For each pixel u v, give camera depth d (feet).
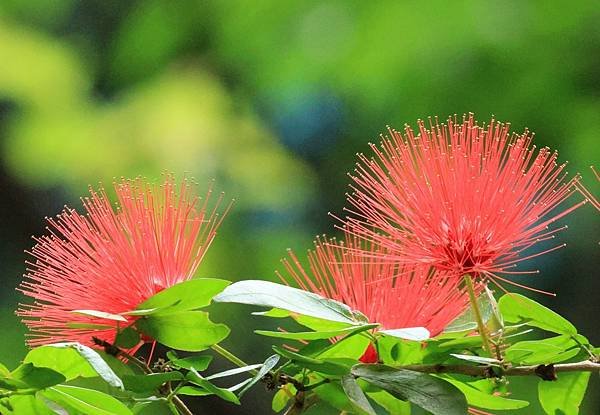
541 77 6.27
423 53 6.41
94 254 4.54
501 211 4.50
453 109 6.36
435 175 4.51
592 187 6.28
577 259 6.89
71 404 4.43
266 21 6.95
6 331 6.59
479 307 4.54
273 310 4.49
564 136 6.26
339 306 4.46
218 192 6.79
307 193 7.06
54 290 4.53
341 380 4.43
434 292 4.53
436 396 4.42
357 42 6.60
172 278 4.54
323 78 6.81
